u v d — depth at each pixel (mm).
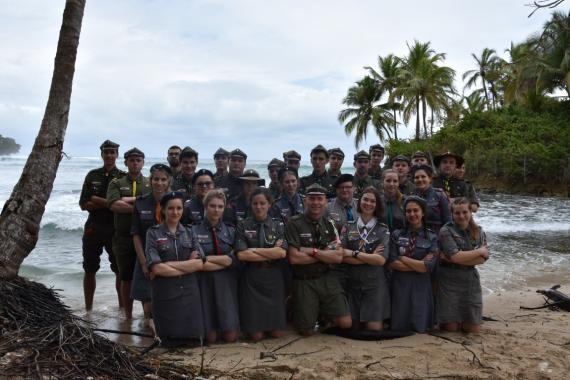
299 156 7723
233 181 7203
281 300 5602
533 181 28344
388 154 37656
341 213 6098
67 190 24656
